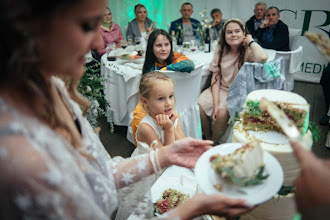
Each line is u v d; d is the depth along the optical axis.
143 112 1.94
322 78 3.10
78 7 0.45
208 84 3.17
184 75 2.46
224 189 0.77
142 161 0.95
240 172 0.76
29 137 0.47
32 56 0.46
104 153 0.96
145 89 1.70
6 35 0.44
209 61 3.23
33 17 0.42
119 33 4.79
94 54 4.26
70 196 0.48
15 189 0.43
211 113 2.91
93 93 1.64
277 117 0.66
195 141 0.95
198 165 0.85
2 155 0.43
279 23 3.93
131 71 2.87
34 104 0.53
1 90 0.49
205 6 5.73
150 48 2.66
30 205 0.44
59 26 0.45
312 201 0.46
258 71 2.45
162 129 1.76
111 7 6.04
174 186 1.34
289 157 0.97
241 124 1.25
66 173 0.51
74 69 0.54
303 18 4.62
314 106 3.36
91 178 0.65
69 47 0.48
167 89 1.67
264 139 1.07
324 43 0.49
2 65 0.46
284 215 0.97
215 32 4.33
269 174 0.78
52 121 0.58
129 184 0.94
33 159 0.44
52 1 0.42
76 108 0.80
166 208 1.20
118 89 3.04
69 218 0.49
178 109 2.62
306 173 0.49
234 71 2.76
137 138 1.81
